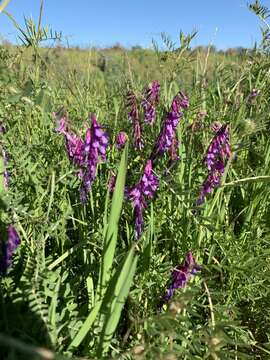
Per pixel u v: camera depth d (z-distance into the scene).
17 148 0.24
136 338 0.20
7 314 0.18
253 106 0.34
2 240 0.17
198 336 0.20
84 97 0.40
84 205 0.24
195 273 0.20
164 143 0.24
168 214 0.25
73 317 0.19
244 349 0.24
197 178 0.28
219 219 0.27
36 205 0.24
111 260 0.19
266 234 0.29
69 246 0.24
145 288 0.22
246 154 0.32
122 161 0.18
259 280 0.25
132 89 0.32
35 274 0.18
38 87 0.29
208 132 0.29
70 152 0.22
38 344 0.16
